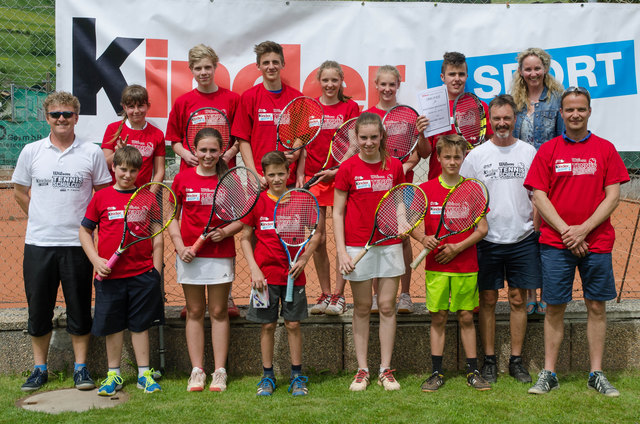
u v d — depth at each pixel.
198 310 4.28
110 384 4.16
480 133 4.82
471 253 4.24
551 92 4.75
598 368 4.23
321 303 4.69
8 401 4.04
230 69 5.25
